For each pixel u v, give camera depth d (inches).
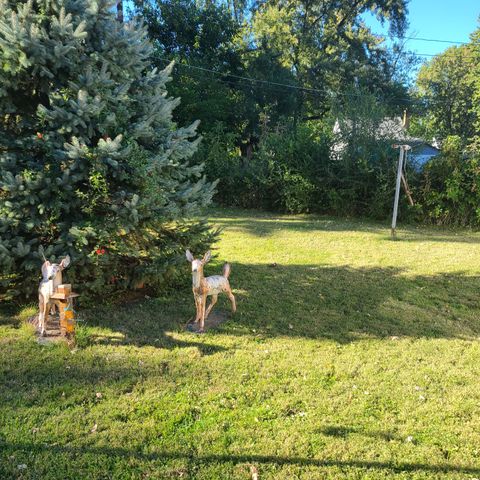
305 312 252.8
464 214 577.9
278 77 1066.7
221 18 1031.0
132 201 216.7
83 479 122.0
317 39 1170.6
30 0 205.0
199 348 201.3
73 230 209.8
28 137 222.4
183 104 879.1
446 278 329.4
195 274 214.8
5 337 202.2
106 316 231.3
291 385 172.7
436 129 1584.6
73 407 153.4
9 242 211.5
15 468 124.1
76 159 213.9
